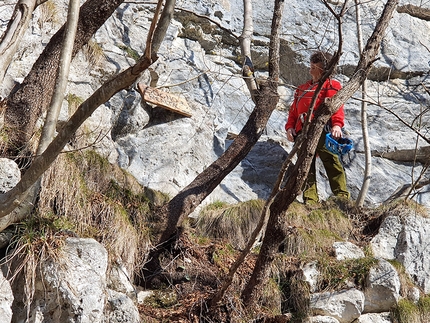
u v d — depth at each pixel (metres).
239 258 5.34
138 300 5.80
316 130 5.52
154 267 6.15
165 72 8.16
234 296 5.85
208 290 6.03
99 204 5.98
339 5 9.94
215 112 8.26
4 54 4.62
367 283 6.26
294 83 9.34
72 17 4.00
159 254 6.23
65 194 5.76
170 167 7.38
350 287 6.21
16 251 4.93
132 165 7.22
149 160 7.33
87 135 6.55
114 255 5.69
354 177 8.32
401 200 7.36
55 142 4.00
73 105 6.70
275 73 6.84
